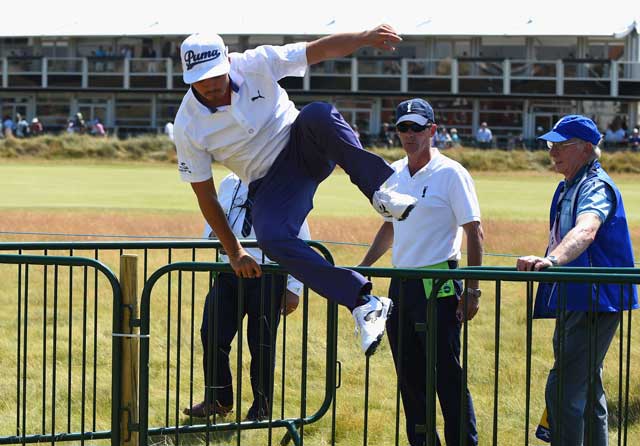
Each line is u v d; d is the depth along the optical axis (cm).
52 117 9781
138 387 830
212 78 763
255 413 1044
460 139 8619
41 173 5772
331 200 4022
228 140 793
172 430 910
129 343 824
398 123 940
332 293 768
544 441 948
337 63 8994
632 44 8856
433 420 784
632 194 4841
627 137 8525
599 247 859
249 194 832
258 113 791
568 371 849
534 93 8819
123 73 9406
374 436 998
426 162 949
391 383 1169
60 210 3180
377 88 8975
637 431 1016
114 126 9519
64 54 9700
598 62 8712
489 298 1659
